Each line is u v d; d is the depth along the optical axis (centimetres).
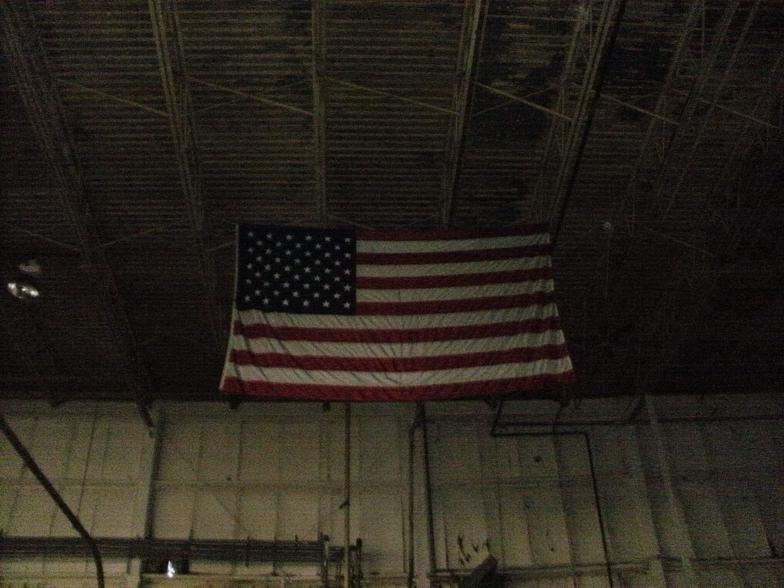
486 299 1127
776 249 1499
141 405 1725
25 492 1678
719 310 1672
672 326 1631
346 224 1399
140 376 1720
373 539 1672
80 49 1109
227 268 1473
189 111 1184
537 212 1378
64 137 1211
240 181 1312
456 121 1216
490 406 1859
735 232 1430
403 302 1123
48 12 1062
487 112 1235
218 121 1220
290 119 1221
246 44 1122
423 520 1697
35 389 1761
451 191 1309
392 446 1794
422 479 1745
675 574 1684
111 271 1450
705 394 1934
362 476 1748
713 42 1145
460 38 1124
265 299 1102
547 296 1130
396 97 1172
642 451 1852
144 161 1266
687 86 1213
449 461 1792
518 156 1305
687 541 1706
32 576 1578
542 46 1152
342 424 1819
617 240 1477
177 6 1070
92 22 1077
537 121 1255
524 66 1179
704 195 1391
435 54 1144
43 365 1694
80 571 1587
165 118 1202
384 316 1109
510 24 1118
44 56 1114
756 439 1895
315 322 1094
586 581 1664
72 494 1684
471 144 1280
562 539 1708
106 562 1602
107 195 1317
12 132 1207
